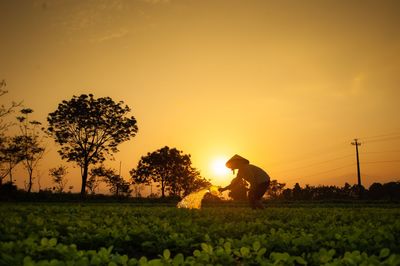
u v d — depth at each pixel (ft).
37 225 21.22
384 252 12.29
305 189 367.86
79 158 212.02
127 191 245.04
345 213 34.86
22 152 194.70
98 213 32.53
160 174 329.11
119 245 17.25
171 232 19.22
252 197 43.19
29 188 198.49
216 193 45.06
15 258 11.55
